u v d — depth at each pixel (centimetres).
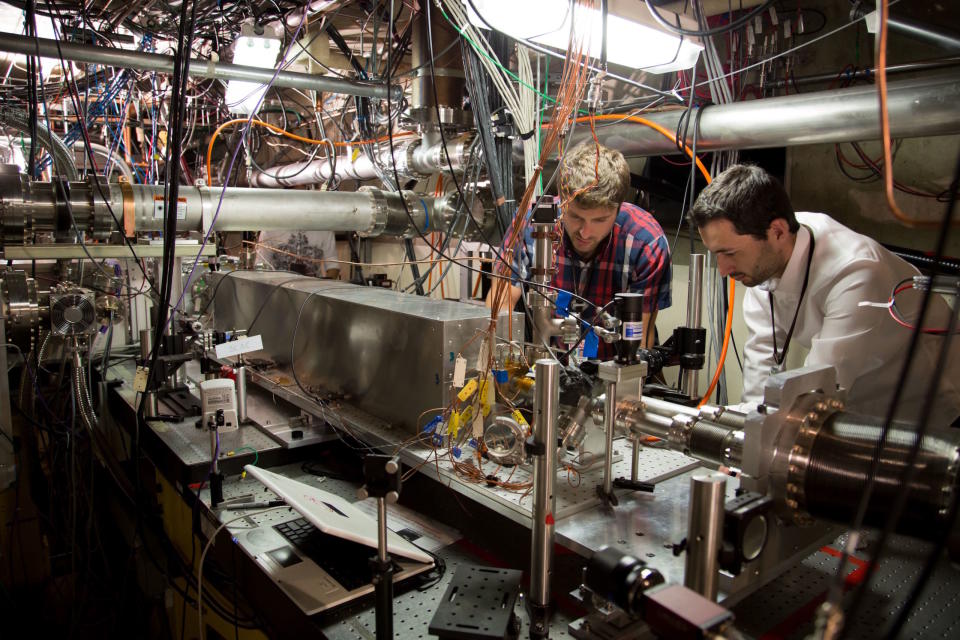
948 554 83
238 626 162
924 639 103
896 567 125
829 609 58
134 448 224
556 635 112
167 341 220
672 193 289
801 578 123
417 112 233
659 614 66
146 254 210
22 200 188
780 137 178
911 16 223
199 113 358
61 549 301
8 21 245
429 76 232
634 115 212
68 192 198
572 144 225
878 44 69
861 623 107
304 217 235
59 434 274
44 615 277
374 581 101
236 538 148
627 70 288
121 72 282
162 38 249
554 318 149
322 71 319
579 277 235
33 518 289
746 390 193
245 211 222
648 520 121
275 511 163
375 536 130
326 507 136
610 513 123
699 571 78
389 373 176
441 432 156
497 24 141
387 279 427
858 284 151
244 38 216
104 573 277
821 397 97
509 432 147
